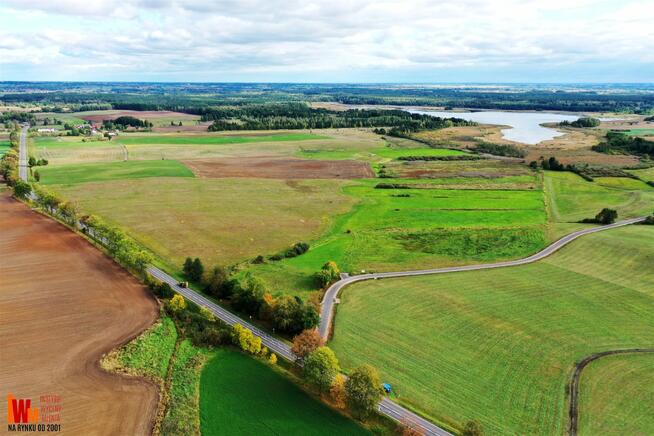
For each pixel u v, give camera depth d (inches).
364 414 2142.0
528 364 2593.5
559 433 2095.2
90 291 3196.4
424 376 2463.1
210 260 3887.8
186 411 2127.2
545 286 3531.0
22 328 2704.2
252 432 2033.7
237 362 2554.1
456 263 3971.5
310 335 2516.0
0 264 3587.6
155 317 2896.2
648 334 2915.8
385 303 3225.9
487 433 2081.7
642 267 3826.3
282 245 4276.6
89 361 2427.4
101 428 1985.7
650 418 2203.5
